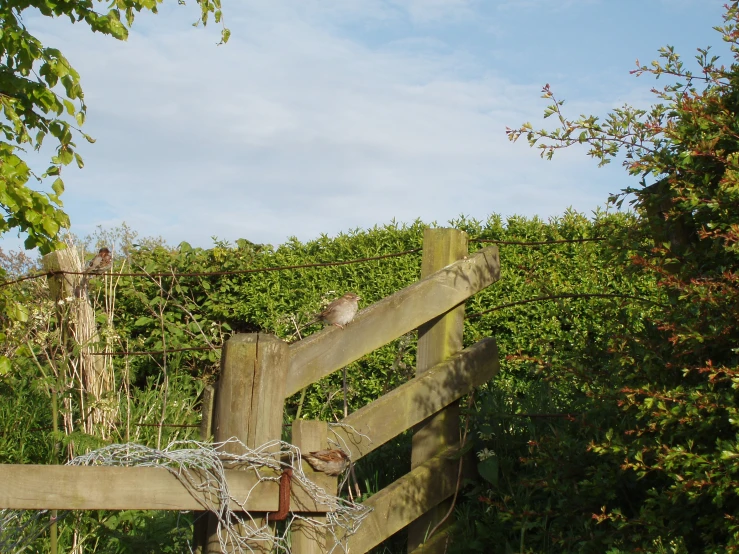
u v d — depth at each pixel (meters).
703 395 3.35
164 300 10.12
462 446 4.66
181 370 10.08
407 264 9.46
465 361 4.68
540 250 8.66
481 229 9.30
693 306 3.68
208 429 3.93
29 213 5.29
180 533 4.95
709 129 3.72
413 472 4.58
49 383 5.73
